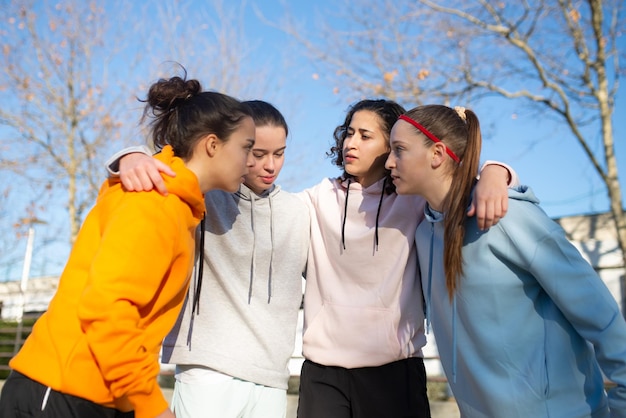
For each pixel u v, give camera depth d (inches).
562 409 77.5
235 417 90.0
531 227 78.6
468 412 84.4
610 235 388.5
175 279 73.4
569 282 76.3
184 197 73.4
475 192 80.4
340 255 102.7
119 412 70.9
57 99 554.9
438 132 85.7
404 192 88.6
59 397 64.7
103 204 72.4
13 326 369.7
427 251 92.4
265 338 94.0
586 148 385.7
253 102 97.7
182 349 91.0
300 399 104.8
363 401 99.5
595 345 76.3
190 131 78.3
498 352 79.8
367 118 102.0
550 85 405.4
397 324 100.3
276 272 99.1
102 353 62.5
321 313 103.2
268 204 100.5
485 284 80.5
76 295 67.9
